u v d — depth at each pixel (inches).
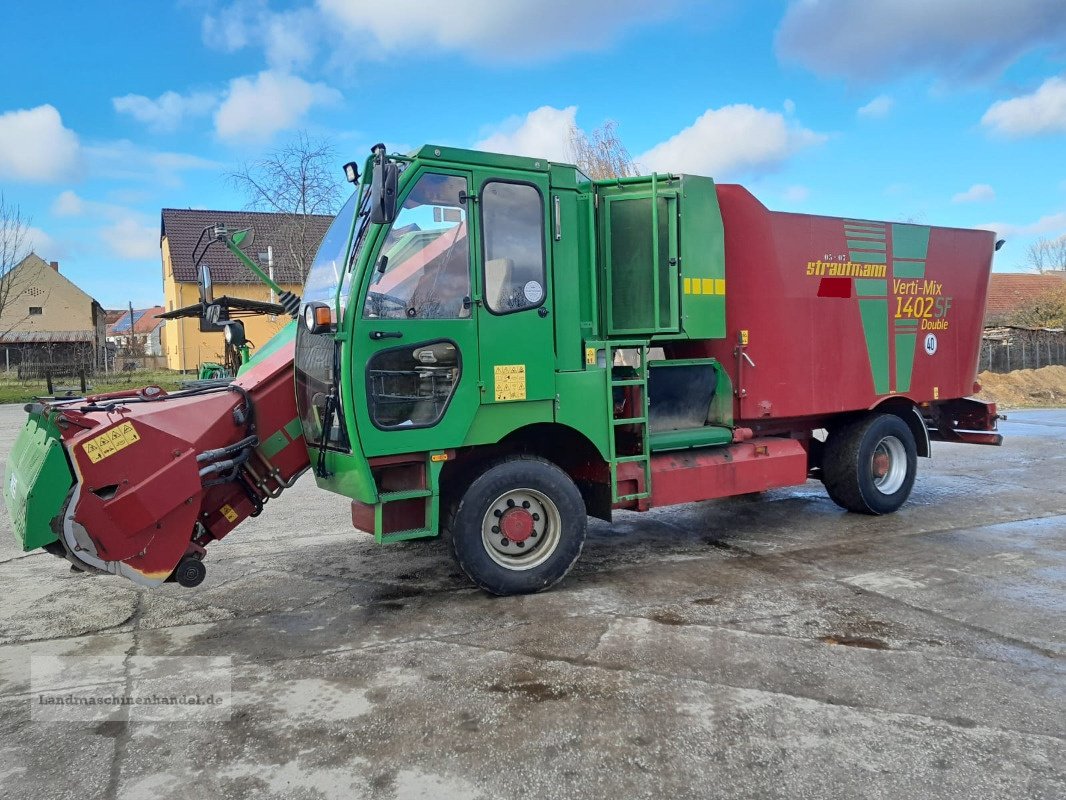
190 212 1390.3
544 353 209.8
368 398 186.4
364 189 192.7
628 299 239.1
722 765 124.6
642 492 232.1
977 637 176.1
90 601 212.7
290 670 165.0
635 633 180.9
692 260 239.1
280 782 122.8
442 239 194.9
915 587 212.2
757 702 145.6
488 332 201.0
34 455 169.3
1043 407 773.9
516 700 148.5
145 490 170.7
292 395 209.2
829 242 274.4
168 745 134.7
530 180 206.8
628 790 118.5
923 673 157.2
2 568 245.4
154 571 174.9
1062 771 121.6
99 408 177.5
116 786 122.5
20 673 165.9
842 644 172.6
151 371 1363.2
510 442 219.1
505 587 206.1
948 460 430.0
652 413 251.4
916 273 300.2
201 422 187.5
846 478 291.3
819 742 131.0
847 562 238.1
